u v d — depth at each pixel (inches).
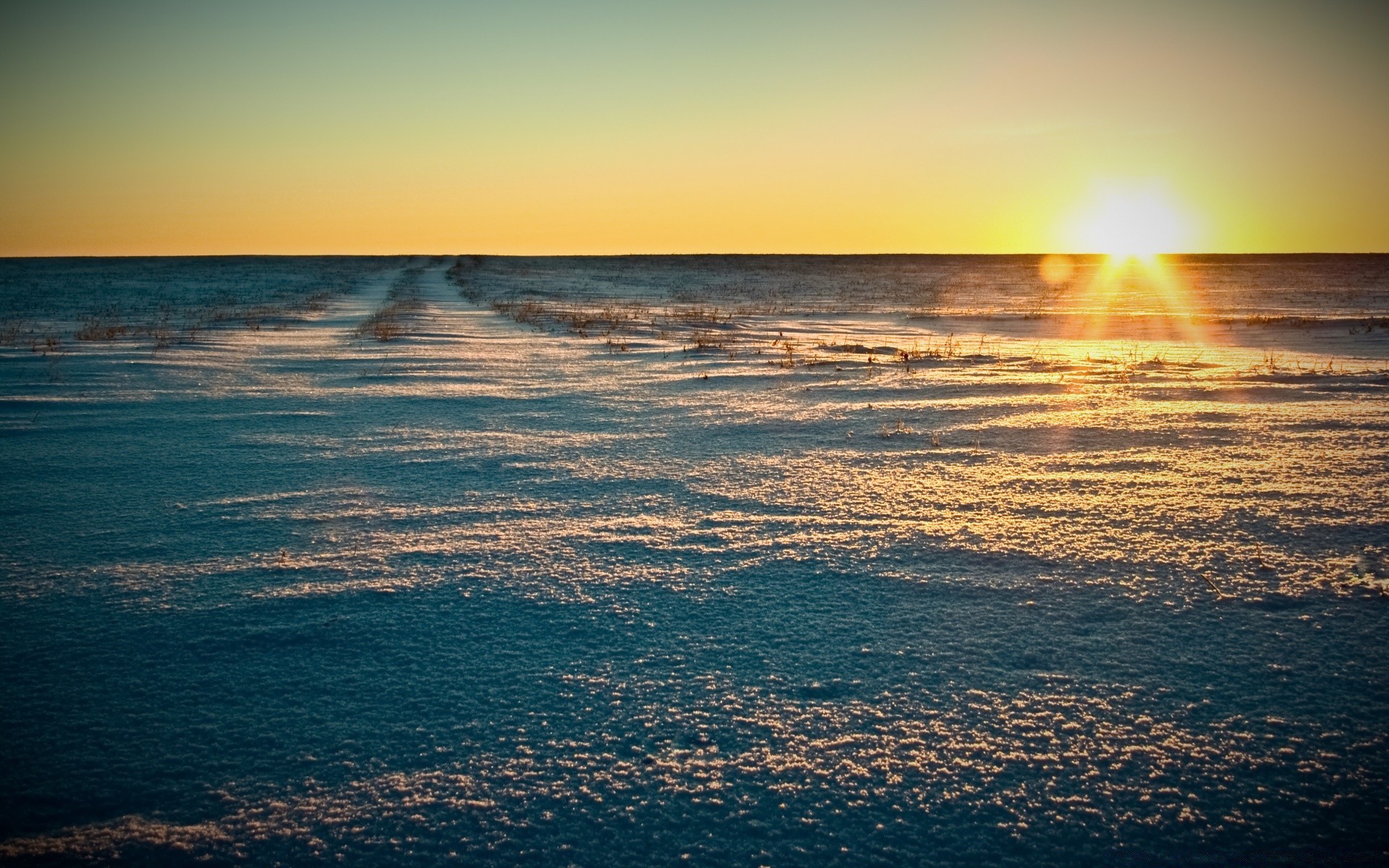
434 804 91.4
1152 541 171.2
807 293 1750.7
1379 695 110.7
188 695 114.3
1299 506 192.4
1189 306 1248.2
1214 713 107.2
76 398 366.3
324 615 139.1
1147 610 137.9
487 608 141.7
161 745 102.8
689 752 100.2
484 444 274.5
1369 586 145.9
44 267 2824.8
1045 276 2527.1
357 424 310.7
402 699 112.9
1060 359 522.6
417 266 3223.4
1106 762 97.3
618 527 185.5
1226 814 88.7
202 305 1185.4
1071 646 126.0
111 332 702.5
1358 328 818.2
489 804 91.2
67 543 175.9
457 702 112.0
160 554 169.5
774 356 559.5
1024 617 136.2
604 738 103.2
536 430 298.2
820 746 101.0
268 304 1210.6
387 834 87.0
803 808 90.2
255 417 324.5
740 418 319.6
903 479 224.7
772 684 115.6
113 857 84.0
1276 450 250.2
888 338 755.4
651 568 159.5
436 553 168.9
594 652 125.4
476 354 565.9
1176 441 264.5
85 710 110.8
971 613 138.0
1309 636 128.0
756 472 233.9
